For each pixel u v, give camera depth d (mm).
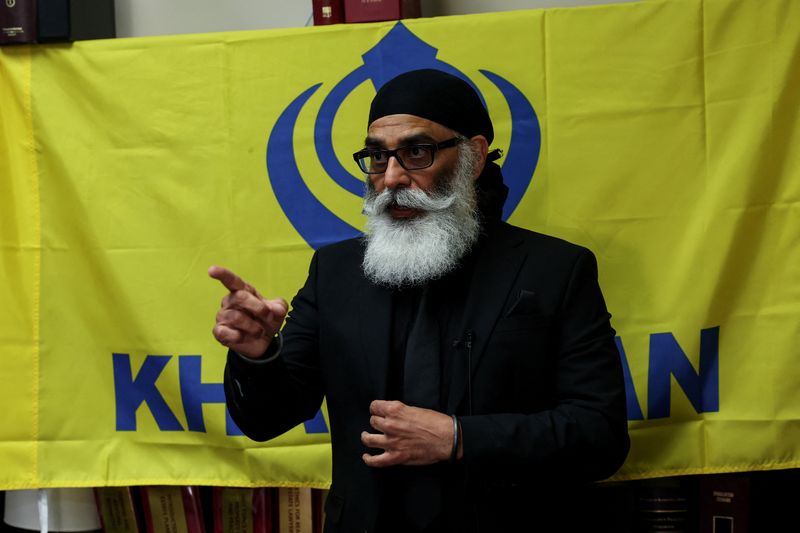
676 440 2264
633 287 2291
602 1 2676
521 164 2338
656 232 2287
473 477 1586
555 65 2326
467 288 1721
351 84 2402
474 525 1586
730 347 2252
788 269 2229
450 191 1702
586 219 2314
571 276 1698
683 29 2277
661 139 2289
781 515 2484
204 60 2441
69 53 2473
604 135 2309
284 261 2414
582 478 1602
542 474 1565
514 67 2342
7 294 2461
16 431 2449
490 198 1850
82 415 2447
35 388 2455
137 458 2434
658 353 2271
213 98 2436
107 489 2498
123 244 2445
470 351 1629
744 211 2238
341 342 1710
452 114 1725
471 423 1521
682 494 2359
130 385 2439
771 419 2227
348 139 2402
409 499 1604
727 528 2312
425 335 1651
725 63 2264
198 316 2426
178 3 2828
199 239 2432
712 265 2246
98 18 2635
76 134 2467
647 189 2293
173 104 2443
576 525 1806
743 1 2252
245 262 2424
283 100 2418
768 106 2238
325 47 2408
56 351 2453
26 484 2439
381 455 1513
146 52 2453
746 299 2246
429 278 1691
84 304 2453
